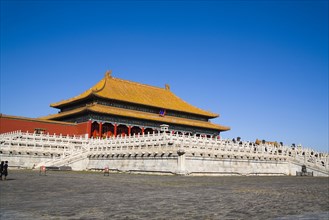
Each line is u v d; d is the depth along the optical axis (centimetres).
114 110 8994
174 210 1459
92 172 5078
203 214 1367
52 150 6122
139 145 5078
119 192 2156
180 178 3803
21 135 6106
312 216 1338
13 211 1395
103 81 10281
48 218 1246
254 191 2405
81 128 8775
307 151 6856
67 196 1916
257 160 5594
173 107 10469
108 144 5784
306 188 2817
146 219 1250
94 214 1340
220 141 5159
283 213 1412
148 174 4616
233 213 1398
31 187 2411
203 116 11244
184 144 4500
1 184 2627
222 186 2798
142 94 10519
